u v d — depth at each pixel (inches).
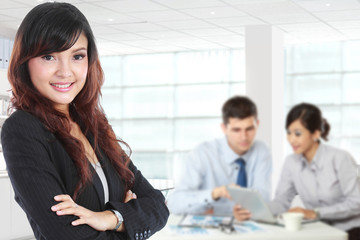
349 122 306.8
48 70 36.5
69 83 37.8
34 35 35.7
